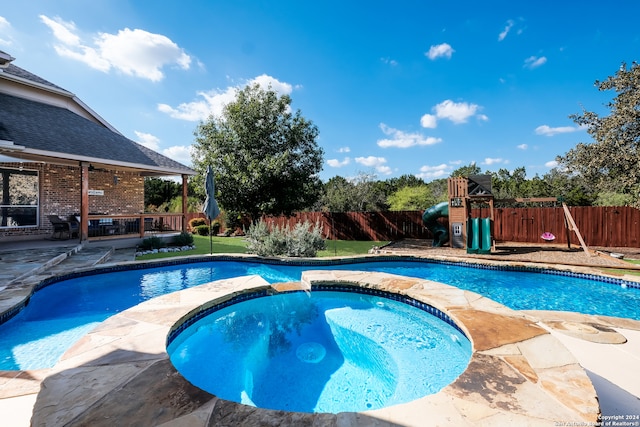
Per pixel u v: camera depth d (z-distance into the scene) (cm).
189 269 921
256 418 217
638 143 980
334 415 221
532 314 515
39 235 1211
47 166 1236
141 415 220
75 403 235
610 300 653
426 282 629
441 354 433
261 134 1570
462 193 1215
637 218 1223
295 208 1586
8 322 496
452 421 214
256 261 974
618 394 295
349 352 462
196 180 1585
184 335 449
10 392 295
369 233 1727
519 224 1430
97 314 569
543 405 231
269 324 549
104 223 1281
